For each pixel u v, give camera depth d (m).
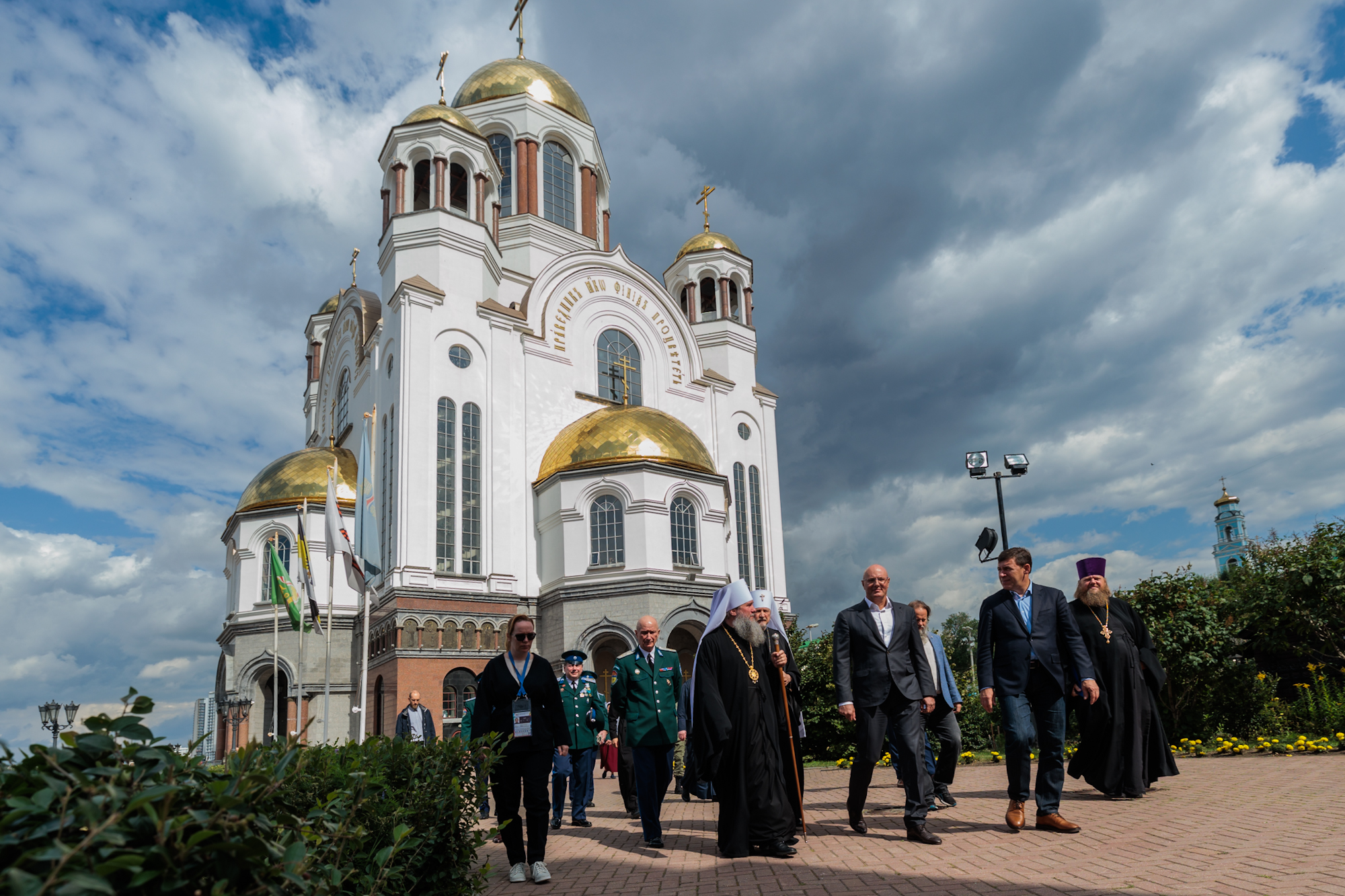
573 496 28.33
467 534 28.14
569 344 33.22
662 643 26.72
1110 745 9.50
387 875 4.56
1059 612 8.17
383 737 6.68
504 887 7.23
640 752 8.91
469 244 30.45
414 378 28.02
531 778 7.57
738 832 7.27
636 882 6.96
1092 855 6.36
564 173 39.00
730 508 36.22
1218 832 6.89
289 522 31.08
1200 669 15.17
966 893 5.43
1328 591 15.23
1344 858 5.55
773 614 9.01
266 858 2.69
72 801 2.33
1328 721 14.12
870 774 8.04
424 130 31.14
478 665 26.73
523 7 43.09
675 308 37.09
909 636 8.07
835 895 5.67
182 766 2.81
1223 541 88.88
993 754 16.20
